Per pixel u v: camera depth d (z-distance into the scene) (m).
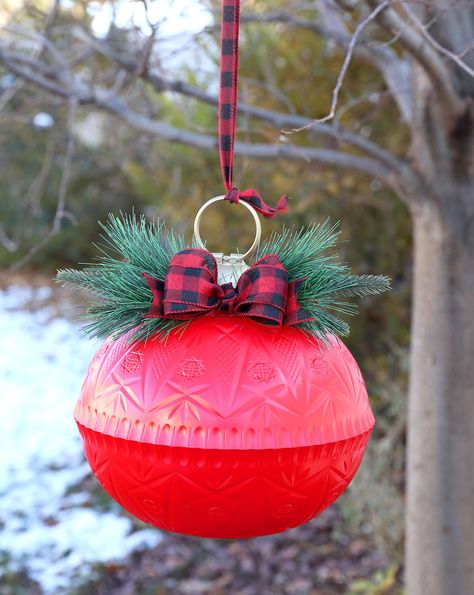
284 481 1.08
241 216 4.68
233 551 4.22
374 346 4.86
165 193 5.40
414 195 2.60
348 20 2.74
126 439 1.09
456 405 2.57
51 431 5.60
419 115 2.53
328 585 3.87
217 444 1.05
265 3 4.52
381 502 3.91
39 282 10.42
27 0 3.68
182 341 1.12
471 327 2.56
